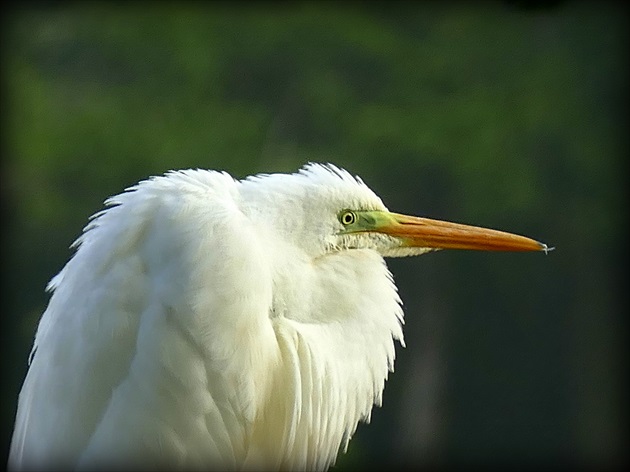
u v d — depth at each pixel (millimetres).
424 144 15812
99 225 4500
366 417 4961
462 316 15734
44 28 15633
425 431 15375
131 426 4227
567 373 15922
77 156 15625
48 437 4273
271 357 4562
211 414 4348
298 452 4746
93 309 4297
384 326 4902
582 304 16047
